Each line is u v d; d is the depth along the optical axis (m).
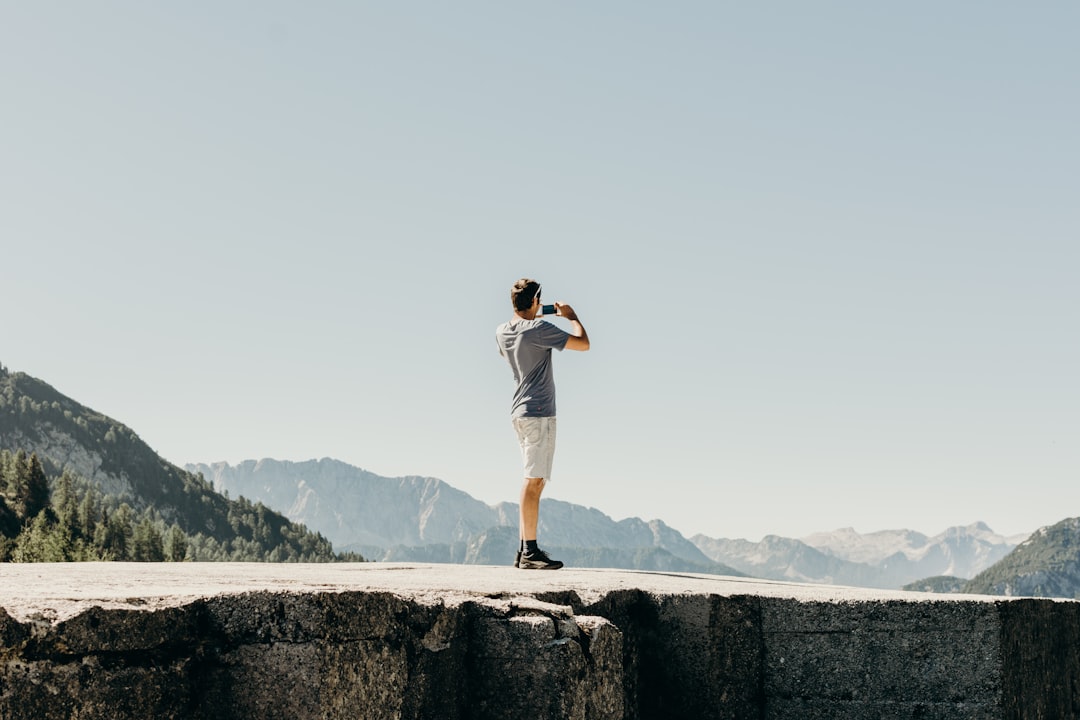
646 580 8.21
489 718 5.46
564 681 5.36
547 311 10.02
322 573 7.91
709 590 7.57
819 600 7.38
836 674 7.32
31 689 3.79
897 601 7.31
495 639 5.52
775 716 7.38
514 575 8.45
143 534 174.25
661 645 7.33
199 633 4.46
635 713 7.19
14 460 182.62
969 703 7.17
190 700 4.36
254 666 4.45
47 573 6.62
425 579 7.21
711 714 7.16
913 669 7.24
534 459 9.59
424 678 5.12
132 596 4.40
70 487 186.88
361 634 4.70
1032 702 7.70
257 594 4.51
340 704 4.49
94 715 3.96
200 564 9.42
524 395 9.65
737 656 7.33
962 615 7.23
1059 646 8.36
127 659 4.12
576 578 8.15
